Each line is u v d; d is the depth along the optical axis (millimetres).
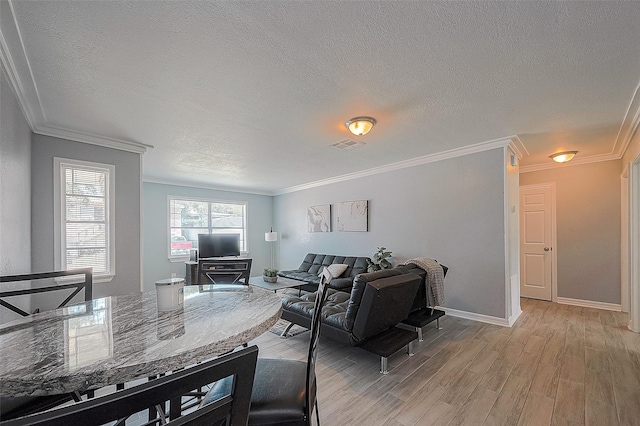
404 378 2307
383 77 2115
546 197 4781
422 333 3293
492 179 3684
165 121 2871
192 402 1962
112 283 3305
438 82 2186
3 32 1561
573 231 4531
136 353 816
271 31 1619
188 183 6367
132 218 3500
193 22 1534
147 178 5789
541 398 2018
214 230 6879
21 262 2398
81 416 411
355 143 3664
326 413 1872
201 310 1253
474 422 1780
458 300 3977
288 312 3143
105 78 2076
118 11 1439
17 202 2275
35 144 2873
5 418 1104
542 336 3176
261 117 2812
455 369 2441
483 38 1695
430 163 4352
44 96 2312
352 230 5570
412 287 2691
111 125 2947
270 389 1229
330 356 2750
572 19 1533
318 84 2207
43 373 708
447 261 4117
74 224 3094
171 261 6094
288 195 7348
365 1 1408
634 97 2404
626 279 4043
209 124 2971
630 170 3418
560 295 4633
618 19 1527
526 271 4988
